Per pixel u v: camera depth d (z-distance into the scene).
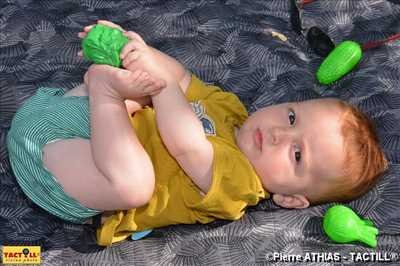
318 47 1.11
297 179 0.94
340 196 0.97
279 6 1.17
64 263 0.91
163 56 0.97
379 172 0.96
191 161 0.91
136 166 0.87
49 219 0.95
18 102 1.01
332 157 0.93
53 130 0.89
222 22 1.12
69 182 0.88
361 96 1.06
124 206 0.89
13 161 0.91
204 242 0.94
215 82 1.08
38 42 1.07
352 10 1.16
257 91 1.07
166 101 0.90
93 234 0.95
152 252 0.93
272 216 0.97
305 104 0.96
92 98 0.88
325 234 0.96
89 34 0.87
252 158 0.95
